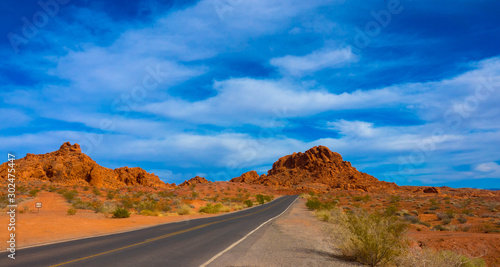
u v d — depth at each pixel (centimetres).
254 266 802
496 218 2980
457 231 2173
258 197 6388
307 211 3916
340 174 15775
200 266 789
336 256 977
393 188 14075
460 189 13550
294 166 17788
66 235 1473
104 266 778
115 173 9825
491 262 1254
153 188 8838
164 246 1112
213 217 2870
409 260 828
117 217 2642
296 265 828
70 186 6912
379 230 867
